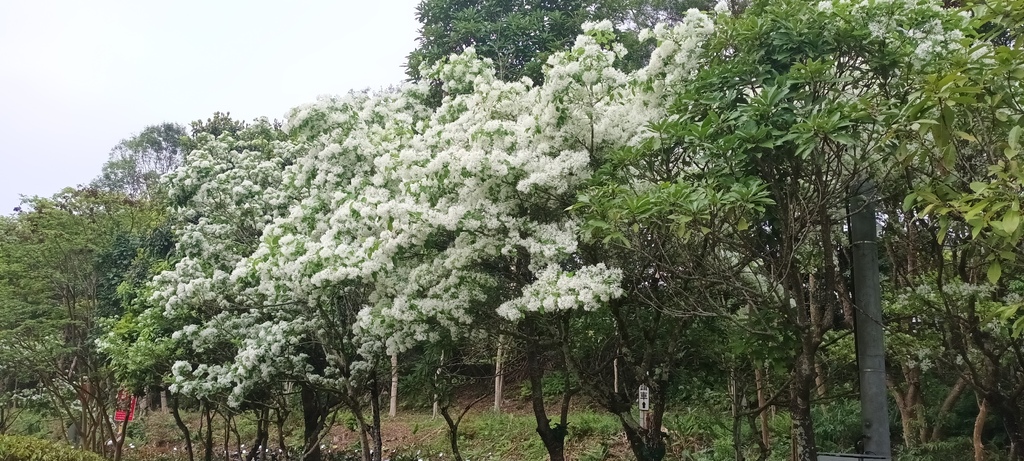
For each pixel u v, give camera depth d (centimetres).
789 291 506
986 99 449
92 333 1253
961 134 408
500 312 546
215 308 849
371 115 808
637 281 596
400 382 998
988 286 537
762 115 463
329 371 845
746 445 860
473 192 586
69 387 1385
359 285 736
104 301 1291
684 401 955
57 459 859
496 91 647
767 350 550
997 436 843
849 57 501
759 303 529
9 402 1462
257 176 948
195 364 995
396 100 865
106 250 1306
